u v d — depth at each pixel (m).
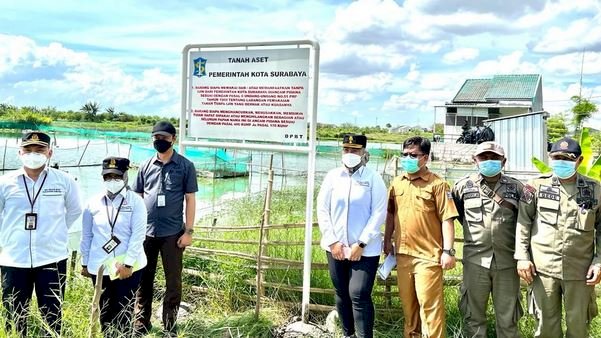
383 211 3.87
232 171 19.91
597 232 3.50
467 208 3.81
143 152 23.83
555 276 3.53
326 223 3.96
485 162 3.67
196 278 5.37
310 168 4.61
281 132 4.77
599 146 18.45
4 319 3.51
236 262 5.25
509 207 3.69
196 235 6.14
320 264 4.86
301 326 4.52
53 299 3.71
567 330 3.61
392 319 4.55
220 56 4.99
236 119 4.97
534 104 38.94
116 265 3.82
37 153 3.57
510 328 3.71
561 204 3.53
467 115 37.00
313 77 4.60
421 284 3.76
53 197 3.71
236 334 4.38
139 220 3.92
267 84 4.80
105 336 3.74
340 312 4.02
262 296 5.02
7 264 3.60
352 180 3.95
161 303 5.05
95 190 13.77
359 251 3.78
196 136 5.17
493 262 3.70
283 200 9.75
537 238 3.62
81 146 24.72
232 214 8.60
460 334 4.10
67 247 3.85
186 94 5.20
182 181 4.31
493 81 41.47
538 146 17.78
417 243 3.82
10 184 3.62
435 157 23.61
